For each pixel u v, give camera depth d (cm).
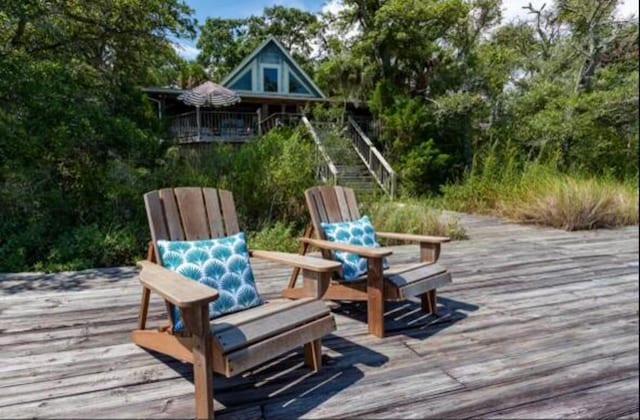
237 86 1384
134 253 443
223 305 208
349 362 215
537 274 381
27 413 169
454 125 1052
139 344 220
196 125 1202
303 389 190
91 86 637
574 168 645
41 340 238
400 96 1095
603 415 169
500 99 1022
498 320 273
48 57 637
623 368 208
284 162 553
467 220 707
